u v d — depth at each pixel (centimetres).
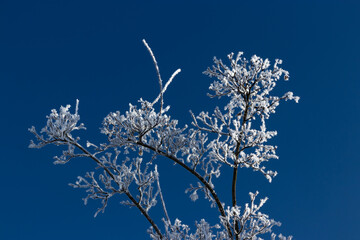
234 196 657
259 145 636
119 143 637
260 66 626
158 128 660
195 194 705
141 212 698
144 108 617
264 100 632
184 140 667
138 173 713
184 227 672
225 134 655
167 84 596
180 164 673
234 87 642
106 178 686
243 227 622
